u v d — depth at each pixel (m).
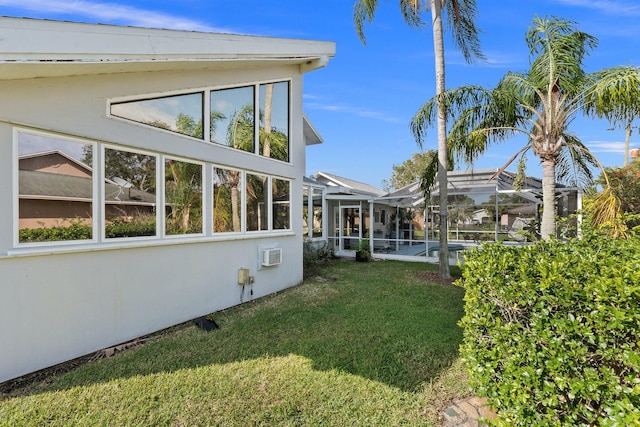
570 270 2.16
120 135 4.52
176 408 2.98
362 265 11.58
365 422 2.75
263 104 7.32
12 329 3.48
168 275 5.14
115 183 4.50
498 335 2.43
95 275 4.22
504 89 7.25
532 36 7.04
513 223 15.66
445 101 7.54
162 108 5.16
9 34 3.12
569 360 1.95
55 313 3.83
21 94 3.56
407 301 6.49
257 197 7.10
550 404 1.98
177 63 4.90
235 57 5.86
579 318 1.95
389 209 19.20
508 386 2.26
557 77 6.37
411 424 2.72
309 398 3.11
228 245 6.29
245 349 4.23
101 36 3.85
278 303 6.49
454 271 10.26
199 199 5.76
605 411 1.85
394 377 3.48
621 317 1.72
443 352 4.07
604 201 5.64
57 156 3.90
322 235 14.52
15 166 3.54
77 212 4.09
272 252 7.18
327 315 5.60
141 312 4.74
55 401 3.08
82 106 4.09
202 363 3.85
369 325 5.07
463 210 16.92
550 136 6.50
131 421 2.79
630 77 5.38
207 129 5.88
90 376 3.55
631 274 1.84
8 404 3.03
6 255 3.42
